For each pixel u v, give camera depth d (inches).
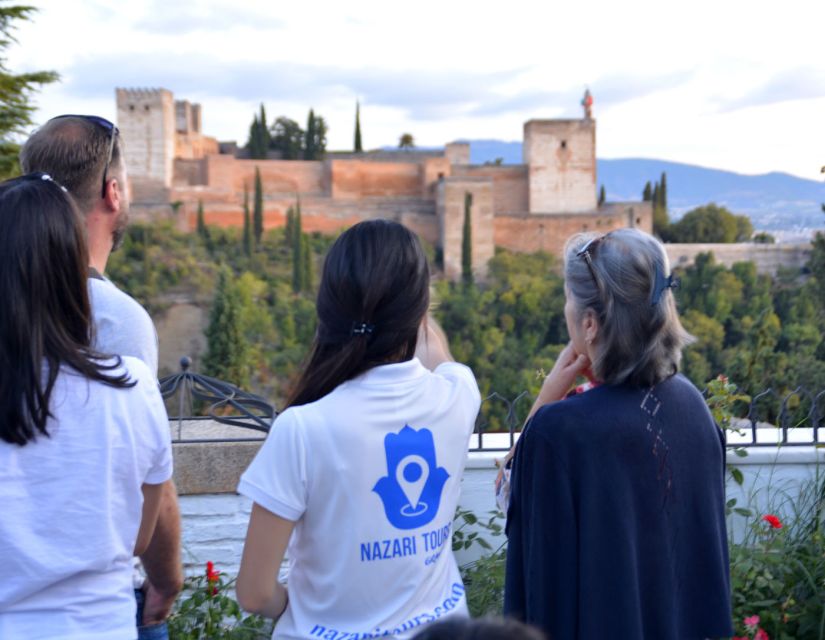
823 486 112.4
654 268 70.7
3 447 58.3
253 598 63.6
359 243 64.6
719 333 2110.0
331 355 65.2
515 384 2437.3
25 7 617.3
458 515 114.0
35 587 57.4
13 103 635.5
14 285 58.5
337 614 63.1
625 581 68.1
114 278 2696.9
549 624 69.7
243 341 2214.6
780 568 102.6
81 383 60.6
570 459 69.1
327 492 62.2
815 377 301.0
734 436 120.2
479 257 3061.0
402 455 63.5
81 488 59.3
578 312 73.9
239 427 127.9
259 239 3129.9
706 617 73.1
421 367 67.0
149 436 63.6
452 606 66.1
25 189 61.1
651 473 69.7
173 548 73.8
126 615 61.2
